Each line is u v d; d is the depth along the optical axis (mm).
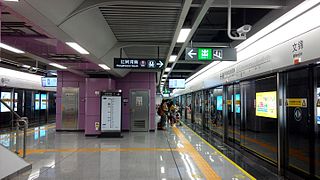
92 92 11781
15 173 3898
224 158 7141
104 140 10375
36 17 4008
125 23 5977
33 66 11914
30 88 15914
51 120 19766
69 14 4395
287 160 6152
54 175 5477
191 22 5844
